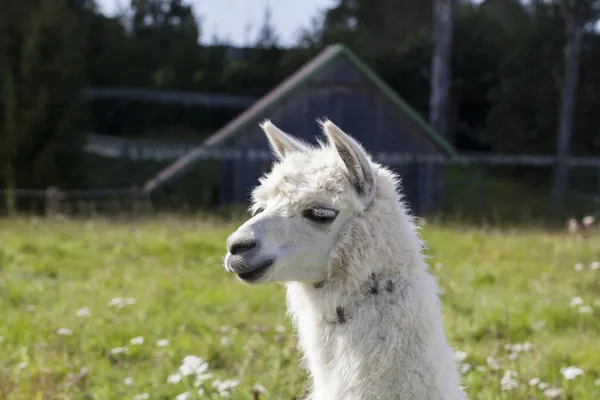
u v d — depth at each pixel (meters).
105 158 29.42
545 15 32.03
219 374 5.27
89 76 40.25
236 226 12.80
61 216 13.37
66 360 5.52
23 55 21.55
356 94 20.77
